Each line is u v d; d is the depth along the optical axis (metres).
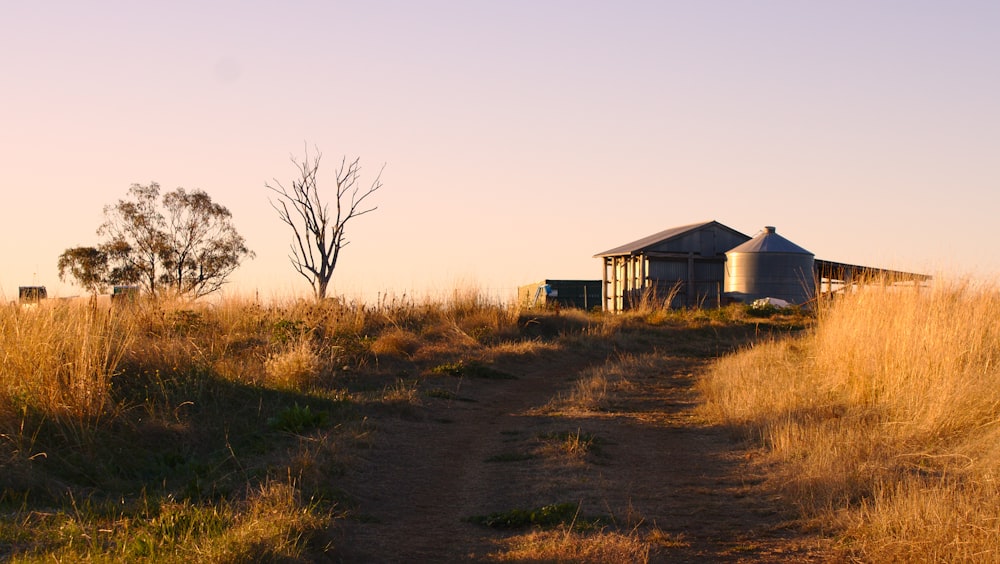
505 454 10.46
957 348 11.52
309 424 11.23
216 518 7.01
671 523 7.68
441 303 24.61
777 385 13.53
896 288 14.27
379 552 6.95
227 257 51.31
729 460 10.16
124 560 5.93
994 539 6.30
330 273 39.66
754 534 7.33
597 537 7.02
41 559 5.88
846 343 13.57
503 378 17.66
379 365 17.53
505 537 7.35
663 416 13.23
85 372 9.64
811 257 41.97
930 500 7.09
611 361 21.36
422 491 8.94
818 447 9.41
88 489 8.16
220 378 12.27
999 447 8.52
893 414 10.76
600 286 49.06
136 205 49.59
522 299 28.83
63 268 47.84
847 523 7.29
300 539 6.68
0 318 10.30
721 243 45.25
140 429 9.71
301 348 15.02
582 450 10.35
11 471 7.77
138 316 15.94
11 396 9.12
